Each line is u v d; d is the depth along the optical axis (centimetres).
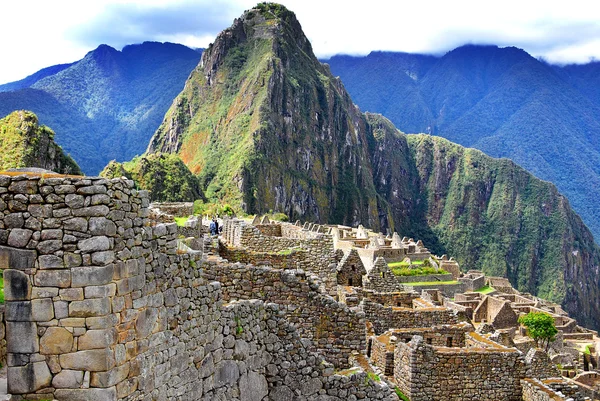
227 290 1558
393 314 2481
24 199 905
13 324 905
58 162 10269
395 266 11081
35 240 903
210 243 1936
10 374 902
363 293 2633
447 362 2119
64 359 902
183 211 4331
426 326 2491
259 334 1391
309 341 1466
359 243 11238
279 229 3005
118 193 945
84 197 910
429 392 2102
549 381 2244
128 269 966
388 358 2234
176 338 1103
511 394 2144
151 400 1019
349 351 1608
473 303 8238
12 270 905
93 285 902
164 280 1074
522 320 7250
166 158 19062
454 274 11581
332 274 2250
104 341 905
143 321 1005
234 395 1292
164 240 1083
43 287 902
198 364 1173
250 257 2047
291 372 1441
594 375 5244
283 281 1581
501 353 2152
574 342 7962
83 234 907
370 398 1523
